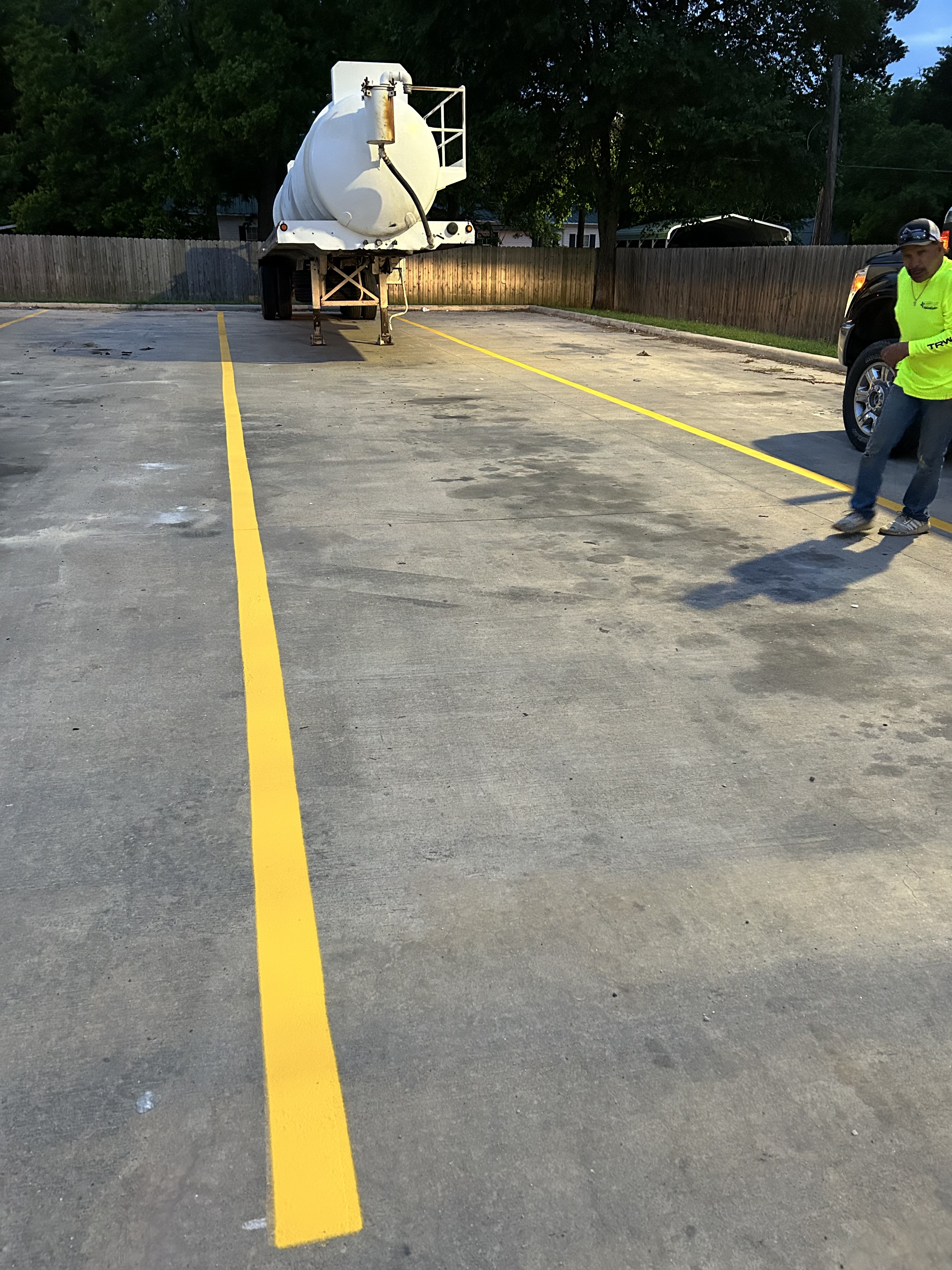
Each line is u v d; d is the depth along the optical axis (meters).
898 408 5.91
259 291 28.45
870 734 3.77
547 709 3.91
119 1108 2.11
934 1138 2.09
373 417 9.92
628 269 27.06
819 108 25.89
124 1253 1.82
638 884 2.87
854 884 2.90
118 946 2.59
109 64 34.28
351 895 2.80
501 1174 1.98
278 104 29.70
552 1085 2.19
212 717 3.80
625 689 4.09
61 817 3.15
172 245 27.70
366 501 6.81
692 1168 2.00
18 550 5.65
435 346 16.84
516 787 3.36
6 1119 2.08
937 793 3.38
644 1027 2.36
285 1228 1.87
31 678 4.09
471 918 2.72
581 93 23.97
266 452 8.25
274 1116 2.10
